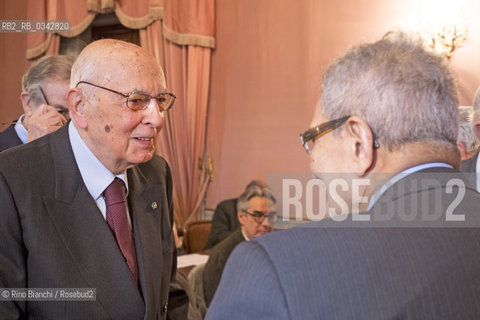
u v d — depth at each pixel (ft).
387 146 2.39
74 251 3.63
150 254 4.11
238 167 18.06
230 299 2.15
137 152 3.83
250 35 17.67
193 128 17.93
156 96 3.84
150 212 4.29
